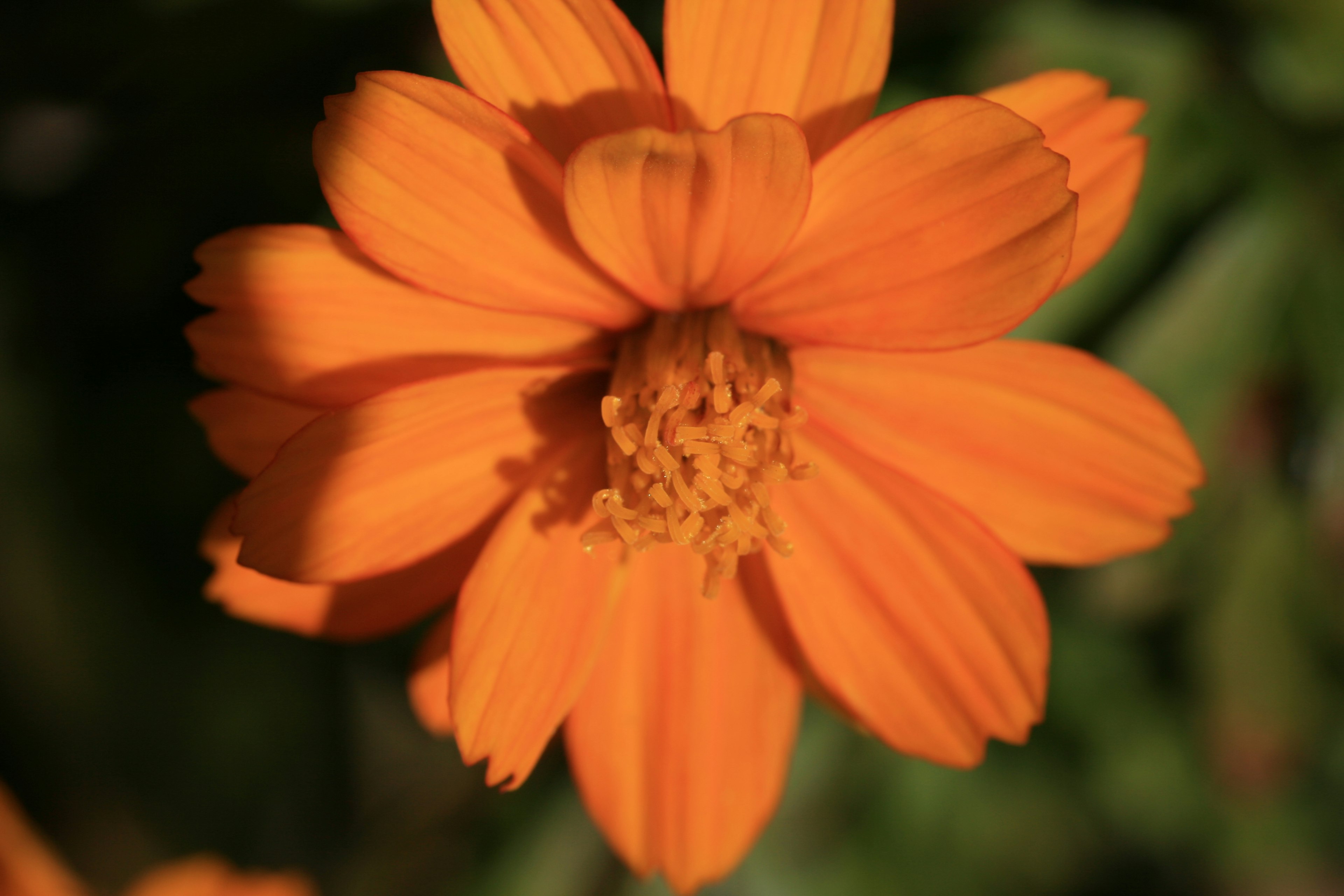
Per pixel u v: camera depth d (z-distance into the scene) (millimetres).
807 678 196
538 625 187
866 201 181
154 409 227
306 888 215
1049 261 179
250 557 181
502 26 179
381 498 184
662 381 188
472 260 183
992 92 186
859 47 181
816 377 191
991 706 190
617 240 182
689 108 182
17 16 217
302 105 221
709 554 192
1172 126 221
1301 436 227
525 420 188
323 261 185
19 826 203
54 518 229
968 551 188
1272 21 220
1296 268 221
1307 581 230
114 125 221
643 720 194
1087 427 187
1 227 222
